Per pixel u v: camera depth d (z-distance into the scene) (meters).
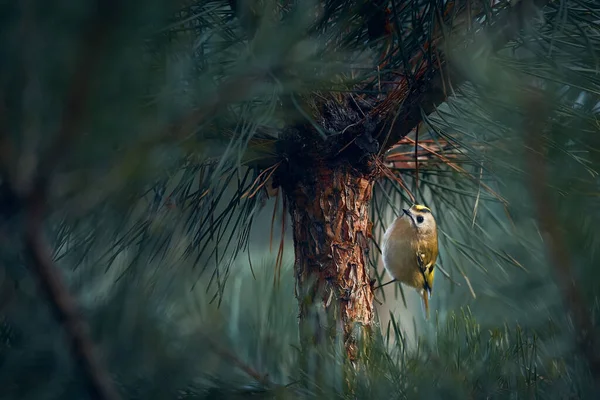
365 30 5.45
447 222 7.38
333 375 4.19
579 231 3.38
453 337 4.35
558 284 3.33
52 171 2.28
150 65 3.02
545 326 4.22
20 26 2.17
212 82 3.17
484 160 5.24
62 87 2.24
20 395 2.81
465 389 3.99
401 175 7.31
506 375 4.16
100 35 2.20
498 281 5.98
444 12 4.91
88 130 2.35
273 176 5.88
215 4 4.91
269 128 5.79
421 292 9.74
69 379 2.84
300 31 2.94
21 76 2.23
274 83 3.33
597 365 3.27
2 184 2.28
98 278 3.42
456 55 3.99
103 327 3.10
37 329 2.79
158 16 2.28
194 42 4.08
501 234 6.85
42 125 2.30
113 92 2.32
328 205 5.67
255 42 2.92
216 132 4.59
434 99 5.08
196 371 3.35
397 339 4.51
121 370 3.14
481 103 4.93
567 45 4.94
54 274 2.46
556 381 3.99
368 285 5.81
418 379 3.98
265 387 4.09
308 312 5.51
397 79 5.64
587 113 4.80
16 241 2.46
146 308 3.25
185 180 5.30
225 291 5.95
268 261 6.02
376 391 4.03
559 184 3.78
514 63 4.98
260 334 4.51
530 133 3.42
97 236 4.05
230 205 5.68
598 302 3.40
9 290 2.72
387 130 5.46
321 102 5.44
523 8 4.15
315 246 5.70
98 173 2.52
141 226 5.14
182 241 5.73
